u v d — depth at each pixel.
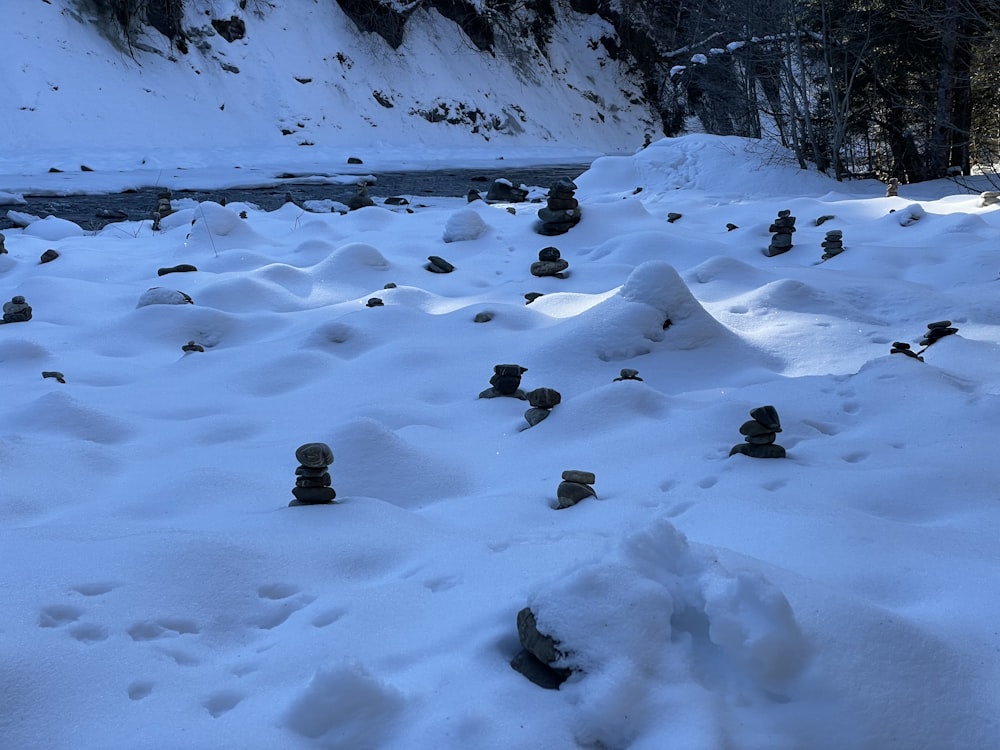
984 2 16.55
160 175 21.02
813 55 19.41
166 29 27.98
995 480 3.61
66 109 24.33
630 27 43.19
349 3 33.12
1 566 2.87
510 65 38.44
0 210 15.20
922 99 19.56
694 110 39.66
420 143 32.31
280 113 29.23
